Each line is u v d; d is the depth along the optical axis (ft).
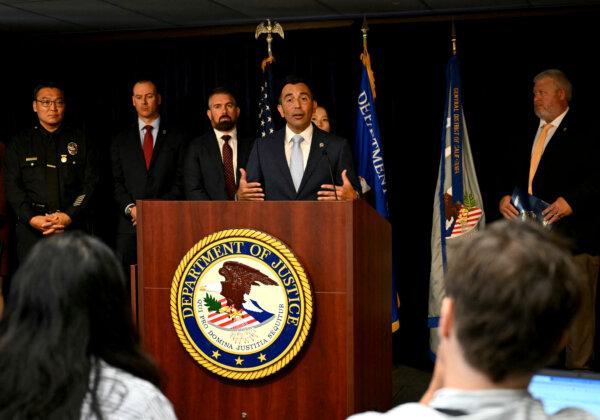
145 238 8.17
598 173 14.75
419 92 18.31
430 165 18.33
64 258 4.16
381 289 9.26
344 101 18.75
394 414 3.16
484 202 17.93
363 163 16.97
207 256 7.89
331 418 7.79
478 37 17.84
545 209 14.67
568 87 15.34
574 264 3.06
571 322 3.03
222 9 17.69
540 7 17.28
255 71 19.34
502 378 3.05
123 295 4.33
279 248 7.69
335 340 7.75
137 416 4.01
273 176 11.86
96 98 20.31
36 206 16.31
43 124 16.65
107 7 17.40
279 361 7.77
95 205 16.84
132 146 16.67
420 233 18.47
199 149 15.21
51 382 3.97
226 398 8.03
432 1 16.84
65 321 4.08
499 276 2.97
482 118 17.88
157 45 19.94
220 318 7.89
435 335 17.02
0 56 20.22
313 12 18.01
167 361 8.18
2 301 17.49
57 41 20.25
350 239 7.66
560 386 4.70
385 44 18.44
